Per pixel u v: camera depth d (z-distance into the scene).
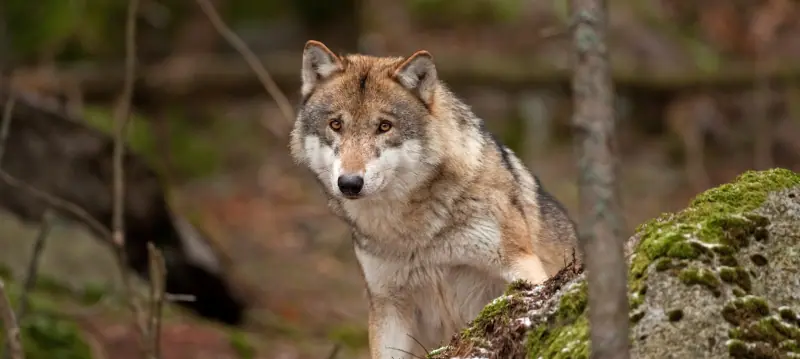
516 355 4.68
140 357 12.10
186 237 15.40
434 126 7.64
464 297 7.84
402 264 7.69
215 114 22.75
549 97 22.30
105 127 18.78
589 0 2.98
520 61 21.06
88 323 12.70
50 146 14.55
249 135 22.72
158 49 22.47
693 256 4.32
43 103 14.80
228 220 19.52
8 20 21.25
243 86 20.55
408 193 7.49
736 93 21.38
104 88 19.98
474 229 7.53
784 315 4.22
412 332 7.99
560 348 4.36
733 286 4.25
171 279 14.97
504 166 8.01
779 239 4.49
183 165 21.08
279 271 17.61
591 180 3.00
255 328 15.20
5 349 9.17
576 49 2.98
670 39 23.19
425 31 25.06
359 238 7.80
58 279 13.68
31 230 14.38
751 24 22.75
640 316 4.21
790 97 20.89
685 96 21.52
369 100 7.66
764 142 19.59
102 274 14.10
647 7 24.00
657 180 20.45
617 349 3.06
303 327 15.52
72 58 21.59
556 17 24.88
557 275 5.10
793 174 4.89
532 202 8.27
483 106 22.30
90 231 14.48
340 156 7.50
